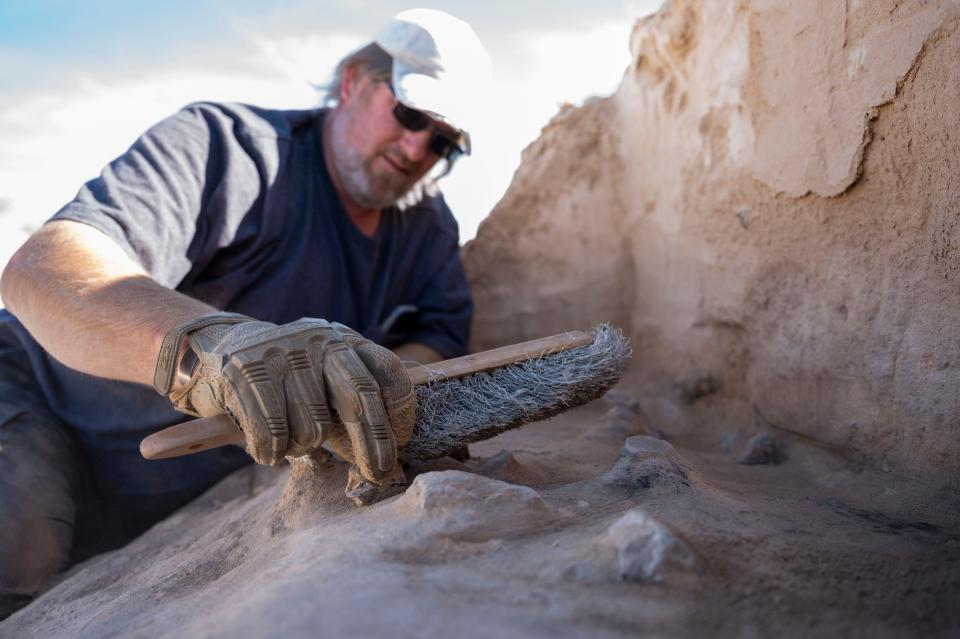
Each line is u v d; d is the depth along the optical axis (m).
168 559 1.65
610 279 3.12
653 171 2.77
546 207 3.21
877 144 1.58
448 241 2.96
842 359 1.75
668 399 2.59
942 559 1.11
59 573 2.07
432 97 2.45
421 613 0.82
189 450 1.26
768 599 0.94
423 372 1.46
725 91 2.16
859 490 1.57
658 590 0.91
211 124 2.38
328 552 1.07
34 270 1.75
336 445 1.34
